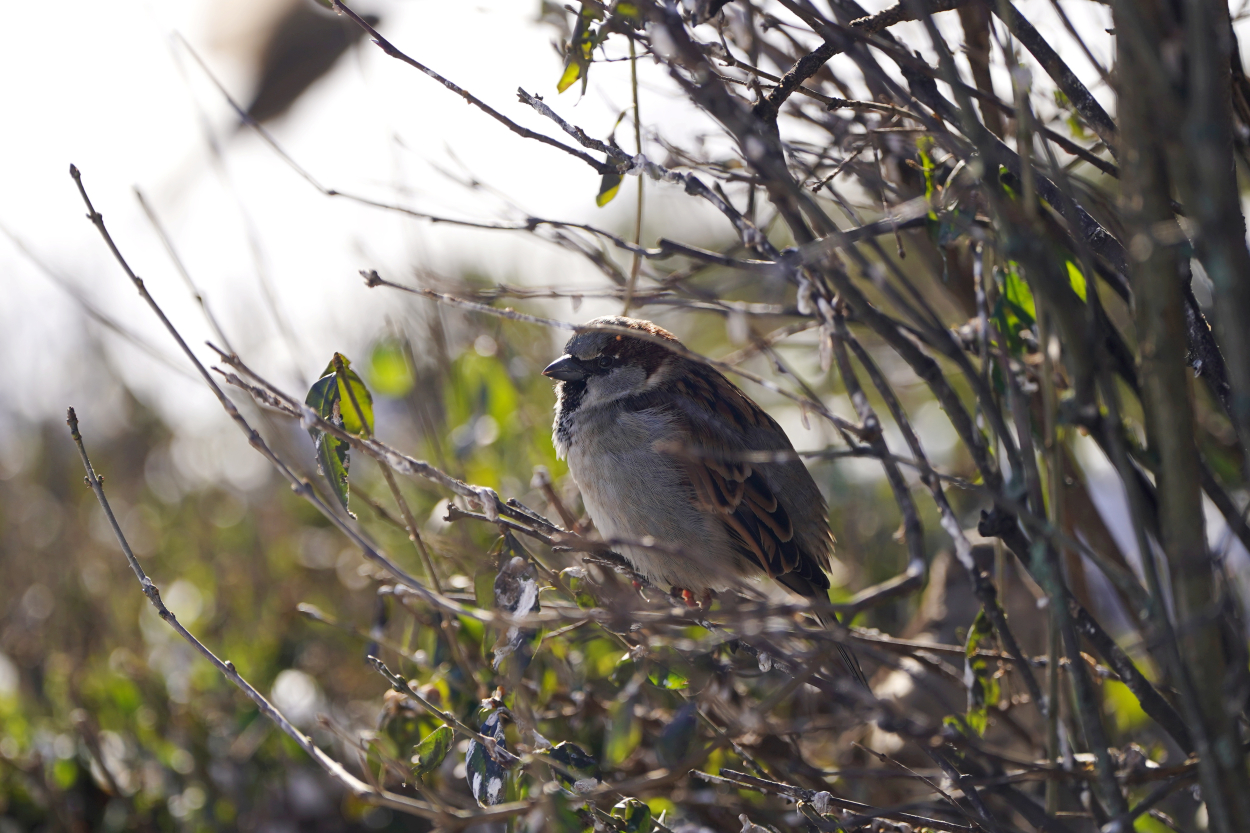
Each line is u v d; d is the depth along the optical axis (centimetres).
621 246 511
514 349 977
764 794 615
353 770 862
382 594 653
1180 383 379
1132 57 367
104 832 838
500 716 570
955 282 706
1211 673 385
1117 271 523
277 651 967
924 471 458
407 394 930
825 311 473
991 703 584
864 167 592
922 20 393
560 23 670
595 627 624
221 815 844
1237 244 356
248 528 1233
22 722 895
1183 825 670
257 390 537
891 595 398
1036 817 520
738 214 497
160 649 1014
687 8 512
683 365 776
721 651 636
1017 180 527
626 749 598
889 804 705
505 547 557
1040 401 623
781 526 741
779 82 528
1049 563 435
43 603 1127
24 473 1394
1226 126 377
